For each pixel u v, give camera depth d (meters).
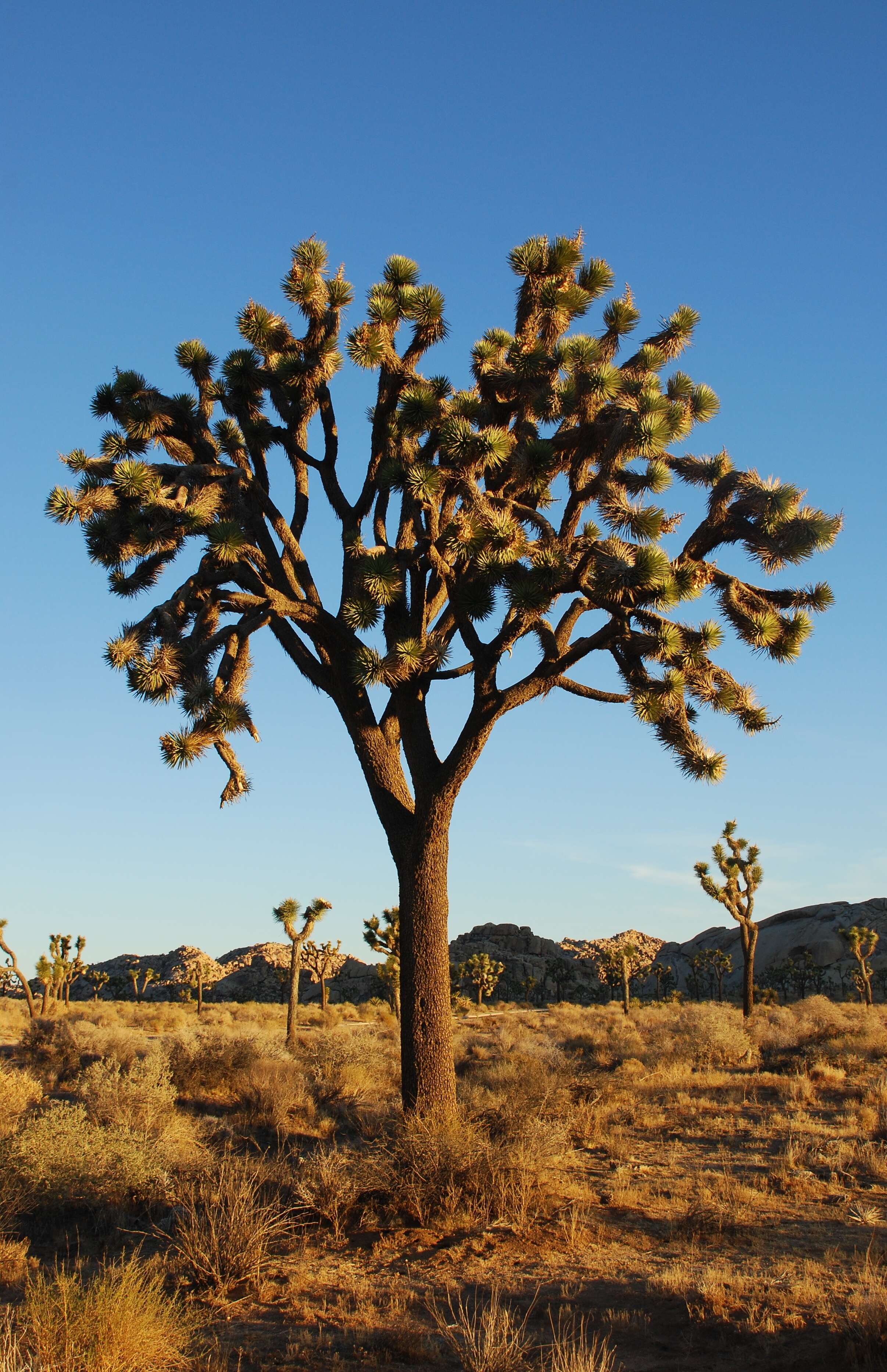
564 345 10.66
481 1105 10.70
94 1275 6.65
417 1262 6.86
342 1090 15.02
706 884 29.67
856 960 82.81
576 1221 7.57
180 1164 8.82
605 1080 14.92
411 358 11.57
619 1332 5.45
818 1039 21.70
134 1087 11.97
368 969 82.31
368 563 10.04
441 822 10.30
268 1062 15.75
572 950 111.88
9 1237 7.74
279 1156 9.50
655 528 9.66
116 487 10.54
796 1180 9.05
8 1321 5.09
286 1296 6.23
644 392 10.08
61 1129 8.98
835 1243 7.16
